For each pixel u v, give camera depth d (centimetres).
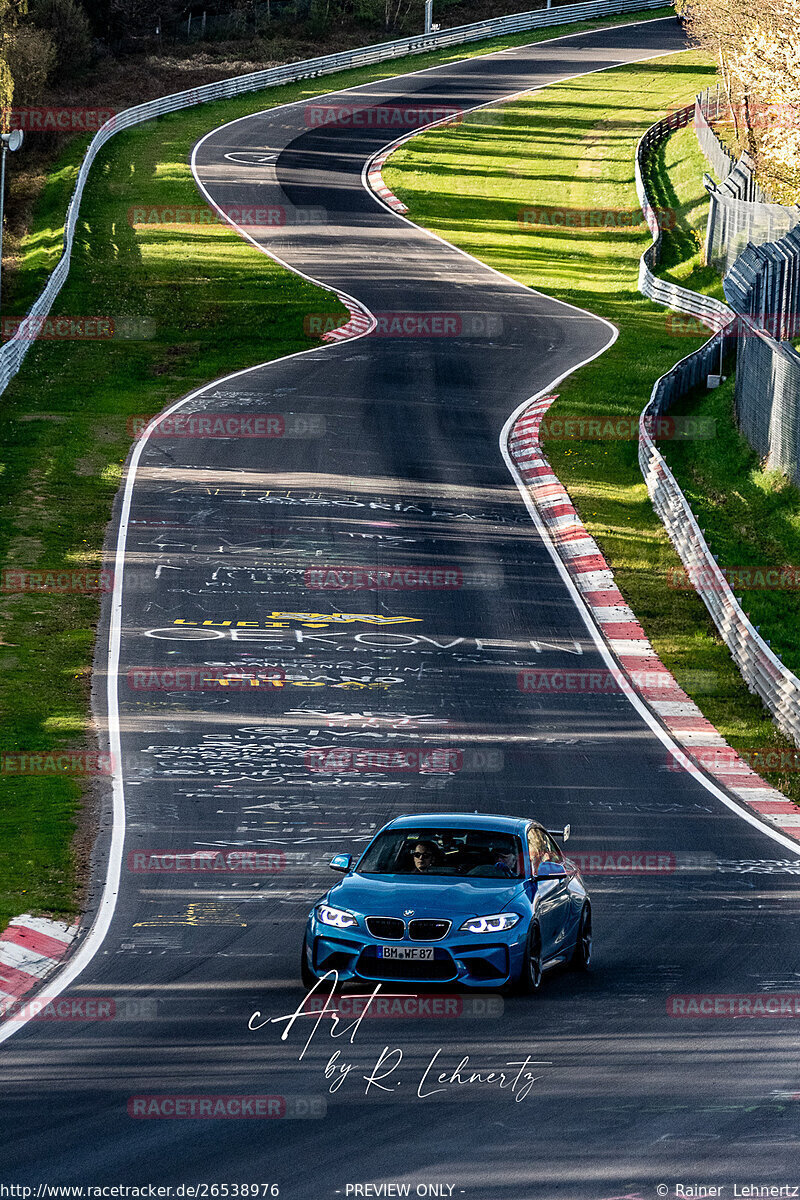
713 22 6450
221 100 8638
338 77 9350
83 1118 793
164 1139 756
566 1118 784
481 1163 717
